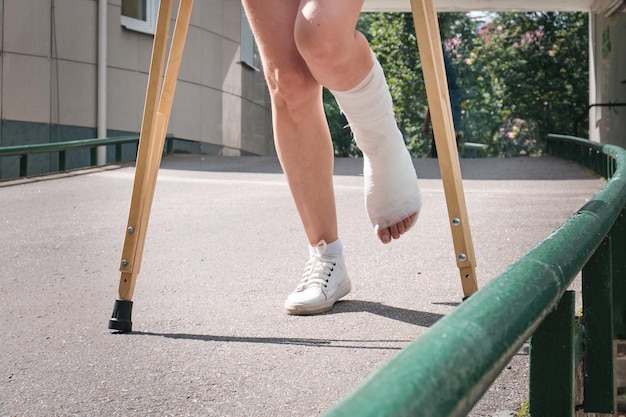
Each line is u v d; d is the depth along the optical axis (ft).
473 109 91.09
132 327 10.41
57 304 11.94
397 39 90.79
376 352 9.20
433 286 12.47
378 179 10.14
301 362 8.88
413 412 2.23
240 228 19.15
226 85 57.98
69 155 47.75
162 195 26.66
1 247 17.39
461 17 90.33
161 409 7.57
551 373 5.19
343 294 11.39
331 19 8.55
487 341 2.88
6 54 44.93
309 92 10.19
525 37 91.35
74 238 18.58
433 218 19.79
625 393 9.12
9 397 7.91
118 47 50.39
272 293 12.32
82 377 8.47
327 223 11.18
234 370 8.64
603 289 6.95
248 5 9.92
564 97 90.99
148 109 10.23
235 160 44.27
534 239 16.61
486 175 33.78
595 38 63.41
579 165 37.86
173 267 14.57
